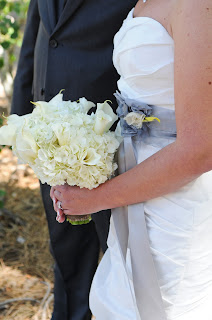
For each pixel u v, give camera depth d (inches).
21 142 51.3
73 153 49.2
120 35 52.2
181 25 43.4
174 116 50.8
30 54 83.3
